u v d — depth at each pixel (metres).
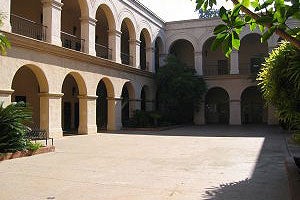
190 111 32.34
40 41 15.95
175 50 35.81
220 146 13.50
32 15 21.92
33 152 11.17
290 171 6.86
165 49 32.94
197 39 32.06
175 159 10.11
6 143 10.38
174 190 6.25
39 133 13.84
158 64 33.06
